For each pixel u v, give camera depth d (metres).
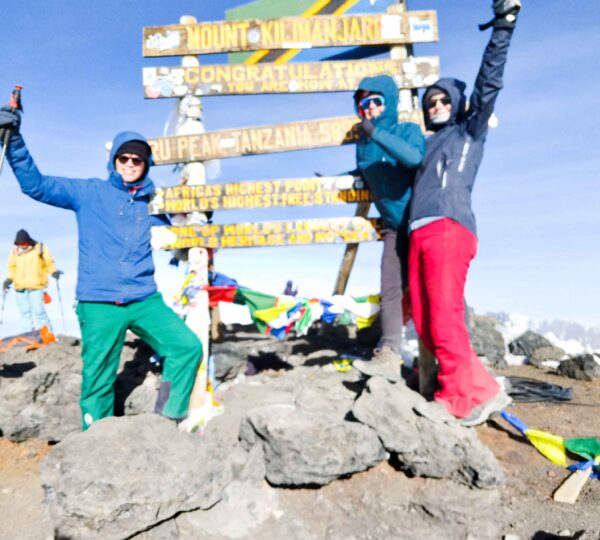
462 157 3.92
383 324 4.54
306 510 3.45
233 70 4.76
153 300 4.14
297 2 4.89
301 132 4.73
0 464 4.19
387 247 4.55
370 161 4.38
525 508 3.46
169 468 3.23
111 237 4.06
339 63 4.73
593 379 6.41
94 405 4.10
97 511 2.95
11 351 6.16
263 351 5.74
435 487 3.51
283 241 4.68
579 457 4.06
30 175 3.84
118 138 4.12
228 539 3.17
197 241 4.70
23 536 3.28
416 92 4.80
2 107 3.71
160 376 4.88
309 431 3.61
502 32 3.58
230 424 4.13
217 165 5.00
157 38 4.77
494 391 3.89
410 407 3.83
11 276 8.32
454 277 3.85
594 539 2.92
